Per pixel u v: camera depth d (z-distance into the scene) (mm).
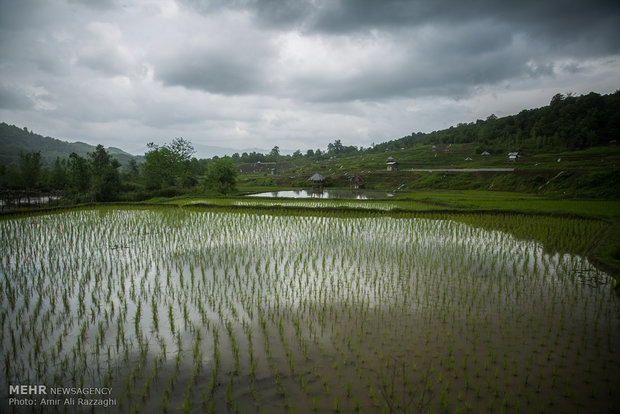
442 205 30828
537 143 90750
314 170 99688
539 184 45438
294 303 10109
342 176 77312
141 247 16625
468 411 5766
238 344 7883
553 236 18250
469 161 87938
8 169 58188
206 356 7445
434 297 10508
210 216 26094
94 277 12391
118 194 44312
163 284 11750
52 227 21312
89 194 41219
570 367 6953
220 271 13117
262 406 5945
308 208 29156
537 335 8211
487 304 9969
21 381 6562
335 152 170125
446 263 13930
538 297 10477
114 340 8094
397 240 17875
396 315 9266
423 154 108375
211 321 9031
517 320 8969
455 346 7727
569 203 29500
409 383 6414
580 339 8031
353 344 7797
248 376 6762
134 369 6980
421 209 27516
